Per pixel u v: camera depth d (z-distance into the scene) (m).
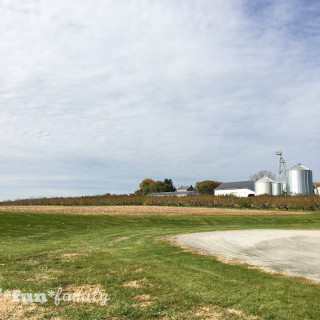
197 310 5.91
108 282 7.79
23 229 20.77
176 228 24.56
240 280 7.93
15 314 5.73
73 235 19.03
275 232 20.72
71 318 5.56
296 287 7.30
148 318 5.57
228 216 33.75
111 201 57.91
